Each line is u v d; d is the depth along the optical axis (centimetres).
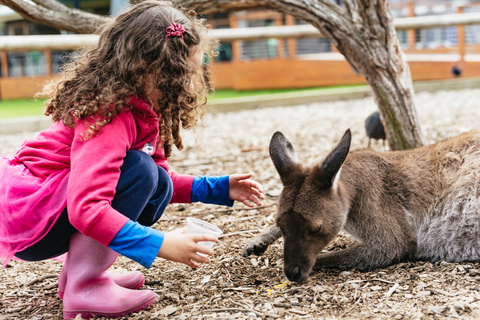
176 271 305
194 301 260
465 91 1131
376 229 309
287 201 280
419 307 235
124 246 215
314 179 281
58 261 332
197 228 245
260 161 582
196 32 249
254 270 302
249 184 298
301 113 979
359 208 311
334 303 247
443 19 1100
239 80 1408
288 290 267
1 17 1603
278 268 303
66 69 249
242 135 779
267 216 397
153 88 241
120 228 215
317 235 281
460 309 228
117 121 229
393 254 309
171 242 220
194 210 426
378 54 437
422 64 1330
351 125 802
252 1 429
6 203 232
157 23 237
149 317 240
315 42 1552
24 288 289
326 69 1384
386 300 247
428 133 682
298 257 275
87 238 236
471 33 1528
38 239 229
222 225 385
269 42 1525
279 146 296
